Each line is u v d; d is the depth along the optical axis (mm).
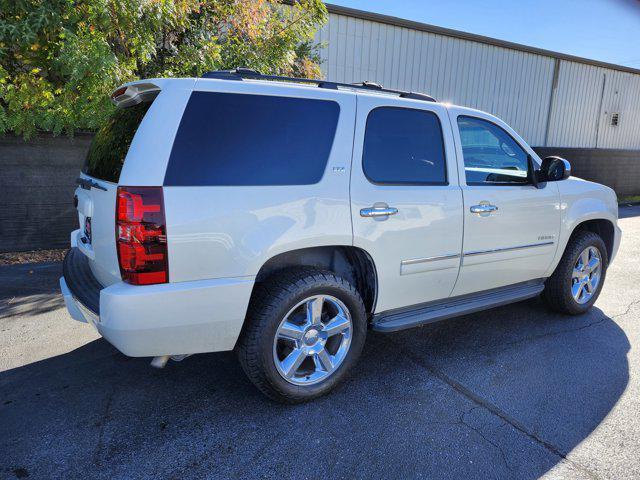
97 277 2955
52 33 5746
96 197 2756
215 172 2547
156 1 5984
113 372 3350
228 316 2592
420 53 12219
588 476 2400
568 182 4281
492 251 3674
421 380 3314
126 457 2477
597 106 17078
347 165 2947
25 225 6328
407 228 3164
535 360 3639
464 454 2547
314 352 2961
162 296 2414
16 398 3000
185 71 6809
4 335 3908
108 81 5660
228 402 2998
